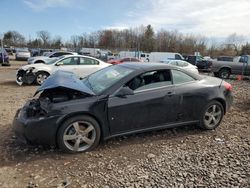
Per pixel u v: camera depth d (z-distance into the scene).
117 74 5.02
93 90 4.74
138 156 4.33
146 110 4.83
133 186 3.46
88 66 12.70
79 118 4.35
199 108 5.36
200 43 64.94
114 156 4.32
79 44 68.19
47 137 4.23
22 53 35.44
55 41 70.88
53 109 4.23
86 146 4.48
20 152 4.37
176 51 63.78
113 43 72.25
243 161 4.17
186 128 5.66
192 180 3.61
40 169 3.87
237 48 55.28
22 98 8.78
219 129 5.71
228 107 5.82
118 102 4.59
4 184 3.47
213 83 5.64
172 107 5.07
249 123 6.23
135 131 4.85
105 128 4.57
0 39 42.06
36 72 12.07
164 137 5.14
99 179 3.62
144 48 65.62
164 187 3.44
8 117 6.28
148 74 4.96
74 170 3.86
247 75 20.47
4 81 13.35
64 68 12.39
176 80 5.21
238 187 3.45
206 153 4.45
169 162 4.12
